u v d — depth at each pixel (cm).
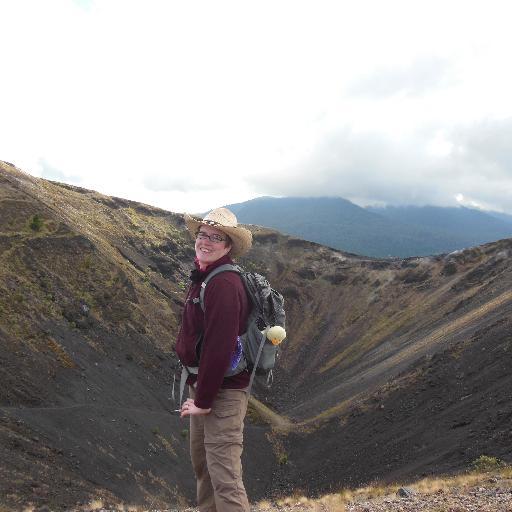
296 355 12850
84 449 3259
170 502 3331
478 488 1274
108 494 2823
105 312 6241
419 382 5538
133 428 4091
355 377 8962
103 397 4494
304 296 14950
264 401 8481
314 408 7744
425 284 13662
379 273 15038
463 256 13900
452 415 4350
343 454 5069
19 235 6100
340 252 16788
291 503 1656
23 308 4869
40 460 2739
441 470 3144
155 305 7575
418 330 10738
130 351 5922
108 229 11100
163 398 5488
